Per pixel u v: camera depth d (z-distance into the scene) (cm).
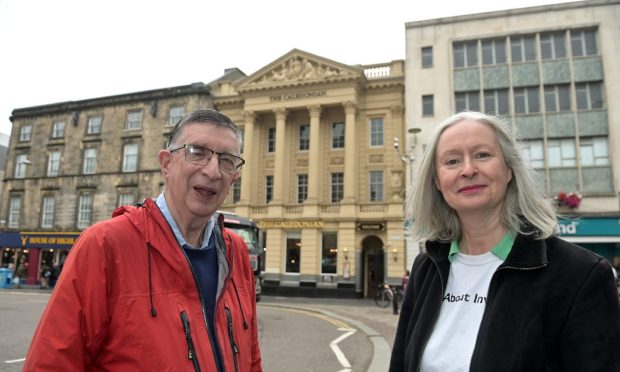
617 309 164
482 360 172
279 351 917
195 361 186
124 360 178
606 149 2317
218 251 229
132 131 3331
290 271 2831
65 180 3450
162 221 205
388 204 2698
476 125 207
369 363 809
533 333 167
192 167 216
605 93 2352
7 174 3662
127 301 183
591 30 2436
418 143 2572
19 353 812
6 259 3444
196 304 200
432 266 227
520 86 2486
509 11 2556
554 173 2350
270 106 3042
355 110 2914
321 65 2978
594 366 155
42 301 1869
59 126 3606
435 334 202
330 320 1512
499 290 183
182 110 3234
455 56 2644
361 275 2730
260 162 3153
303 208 2853
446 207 230
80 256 183
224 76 3522
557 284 171
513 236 197
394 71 2966
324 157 3022
